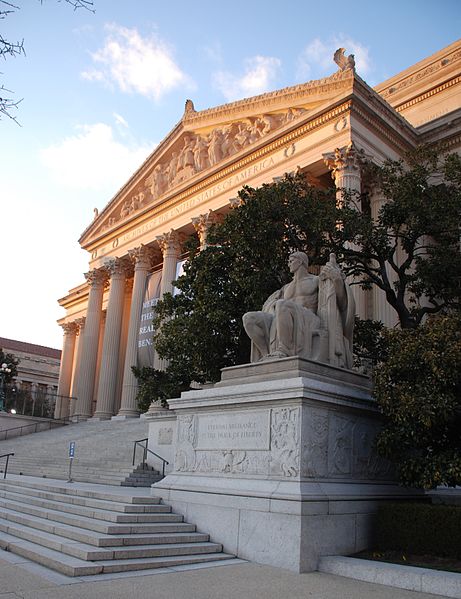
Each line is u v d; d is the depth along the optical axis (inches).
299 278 514.3
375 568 354.9
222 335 773.9
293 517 380.8
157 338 959.6
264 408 434.3
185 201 1763.0
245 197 768.9
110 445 1200.2
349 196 826.2
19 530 434.6
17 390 2065.7
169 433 902.4
